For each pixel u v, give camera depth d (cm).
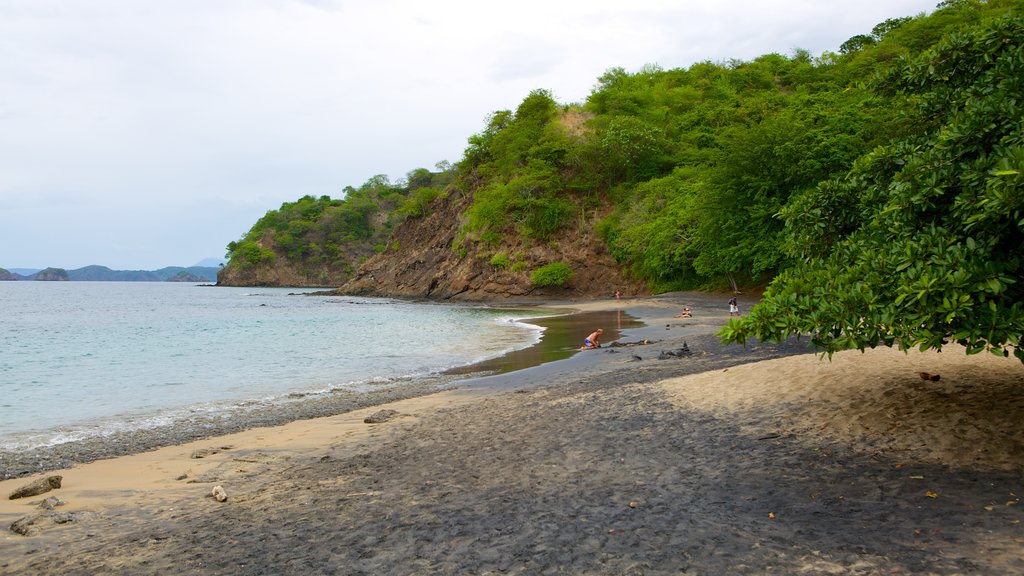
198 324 4472
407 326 3984
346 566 481
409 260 10150
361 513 614
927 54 852
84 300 10300
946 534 470
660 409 1025
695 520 541
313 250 18625
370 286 10531
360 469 799
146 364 2273
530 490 661
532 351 2397
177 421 1291
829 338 655
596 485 666
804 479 634
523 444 874
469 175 10325
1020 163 504
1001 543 446
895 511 527
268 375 1972
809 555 451
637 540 503
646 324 3350
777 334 690
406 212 10962
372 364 2180
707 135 7606
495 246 8019
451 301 7875
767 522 526
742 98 8694
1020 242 580
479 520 574
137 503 695
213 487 754
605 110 9931
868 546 460
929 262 591
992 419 740
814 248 917
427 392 1538
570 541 509
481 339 3009
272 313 5897
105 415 1371
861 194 880
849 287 655
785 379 1109
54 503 693
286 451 943
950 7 7656
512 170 8788
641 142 7856
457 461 808
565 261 7525
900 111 931
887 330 596
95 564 508
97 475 848
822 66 9594
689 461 734
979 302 555
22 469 913
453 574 457
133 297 11650
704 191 5150
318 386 1734
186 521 620
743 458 727
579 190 8312
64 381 1888
